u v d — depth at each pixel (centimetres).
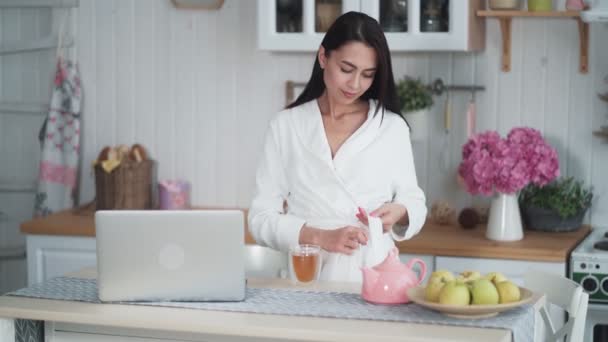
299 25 365
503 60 374
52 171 421
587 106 368
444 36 350
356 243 252
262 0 366
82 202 430
